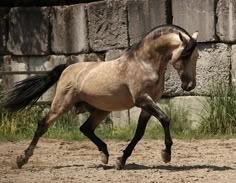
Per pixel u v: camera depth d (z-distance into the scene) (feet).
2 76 65.82
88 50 62.34
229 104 54.85
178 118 56.80
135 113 59.36
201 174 36.78
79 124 61.11
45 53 64.90
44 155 46.55
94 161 43.37
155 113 37.63
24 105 41.50
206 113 55.83
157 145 50.49
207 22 55.77
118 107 39.32
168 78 57.72
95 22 61.72
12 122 59.06
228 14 54.90
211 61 55.93
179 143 51.21
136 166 40.52
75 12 62.85
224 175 36.40
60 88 40.55
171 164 41.27
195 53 37.58
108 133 56.59
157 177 36.01
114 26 60.59
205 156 44.57
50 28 64.69
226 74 55.47
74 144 52.24
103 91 38.91
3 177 37.27
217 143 50.62
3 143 53.67
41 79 41.19
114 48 60.64
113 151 48.16
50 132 57.16
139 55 38.32
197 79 56.59
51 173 38.37
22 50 65.87
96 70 39.50
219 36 55.57
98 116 41.37
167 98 58.18
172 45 37.58
